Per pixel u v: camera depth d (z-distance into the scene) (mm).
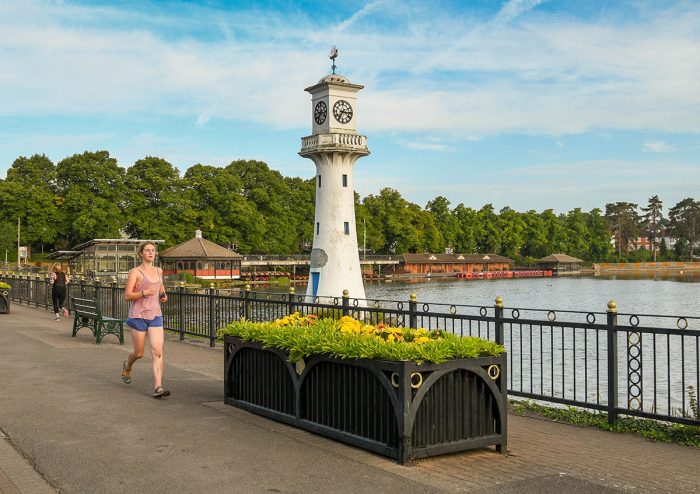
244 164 120125
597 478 6438
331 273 45312
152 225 104250
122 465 6543
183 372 12242
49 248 112375
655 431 8766
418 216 154000
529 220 188250
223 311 16891
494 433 7328
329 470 6445
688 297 78438
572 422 9516
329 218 45562
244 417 8594
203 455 6898
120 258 82438
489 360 7207
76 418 8422
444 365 6871
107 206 101188
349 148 44844
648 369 22047
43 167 112000
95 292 24344
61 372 11797
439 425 6938
